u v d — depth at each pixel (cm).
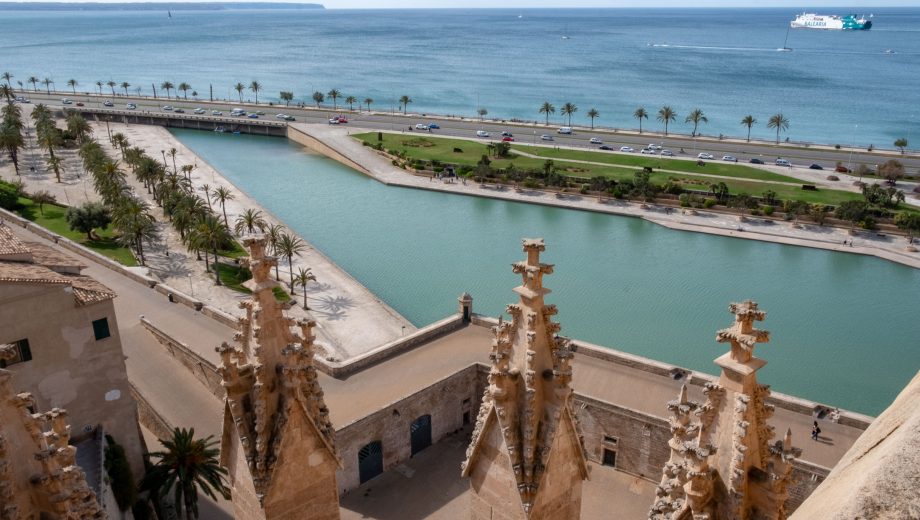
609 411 5238
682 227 12875
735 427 1266
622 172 16238
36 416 1249
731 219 13288
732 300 9838
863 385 7638
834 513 625
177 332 6819
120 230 10388
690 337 8688
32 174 15112
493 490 1727
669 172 16362
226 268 10350
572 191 15012
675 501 1317
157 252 10831
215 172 16825
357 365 5931
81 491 1252
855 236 12275
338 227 13025
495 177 15875
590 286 10325
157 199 12862
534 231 12888
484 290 10150
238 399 1681
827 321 9206
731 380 1289
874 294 10081
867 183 15400
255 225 11144
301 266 10662
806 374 7869
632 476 5266
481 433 1703
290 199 14912
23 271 4375
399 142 19875
